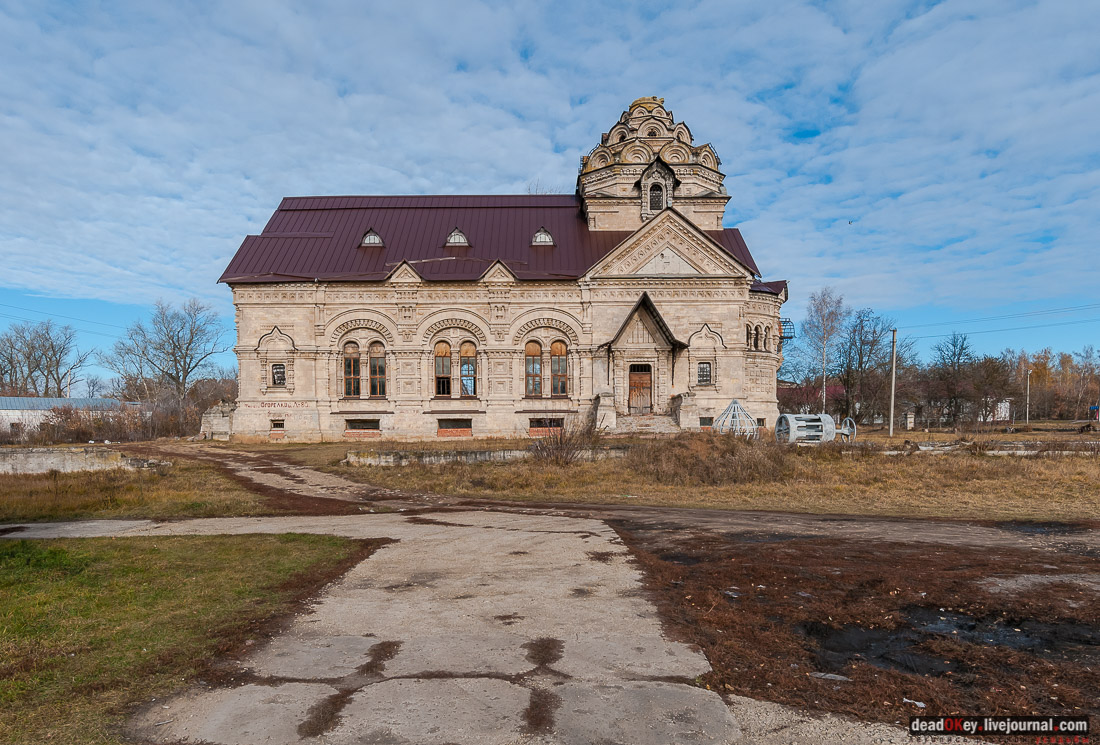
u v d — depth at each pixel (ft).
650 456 86.53
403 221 155.02
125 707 20.74
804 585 33.19
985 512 58.70
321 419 138.72
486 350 139.44
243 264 142.72
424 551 42.80
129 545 44.96
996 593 31.40
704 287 139.95
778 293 150.92
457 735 18.81
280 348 138.51
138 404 215.92
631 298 139.85
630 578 35.60
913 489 72.69
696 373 139.74
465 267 142.00
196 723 19.63
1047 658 23.98
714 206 157.28
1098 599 30.48
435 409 139.54
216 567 38.50
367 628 27.99
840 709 20.18
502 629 27.71
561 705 20.58
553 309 140.05
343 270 141.79
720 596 31.81
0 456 96.27
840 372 222.89
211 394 271.69
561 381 141.28
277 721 19.69
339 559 40.60
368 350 140.67
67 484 77.77
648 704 20.57
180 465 94.84
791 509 61.31
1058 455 95.66
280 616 29.55
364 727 19.30
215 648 25.66
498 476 79.41
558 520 54.85
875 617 28.45
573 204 162.40
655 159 148.46
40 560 40.14
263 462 98.99
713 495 70.13
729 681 22.24
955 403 247.70
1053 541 44.47
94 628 27.89
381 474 84.58
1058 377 423.64
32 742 18.49
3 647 25.63
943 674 22.77
